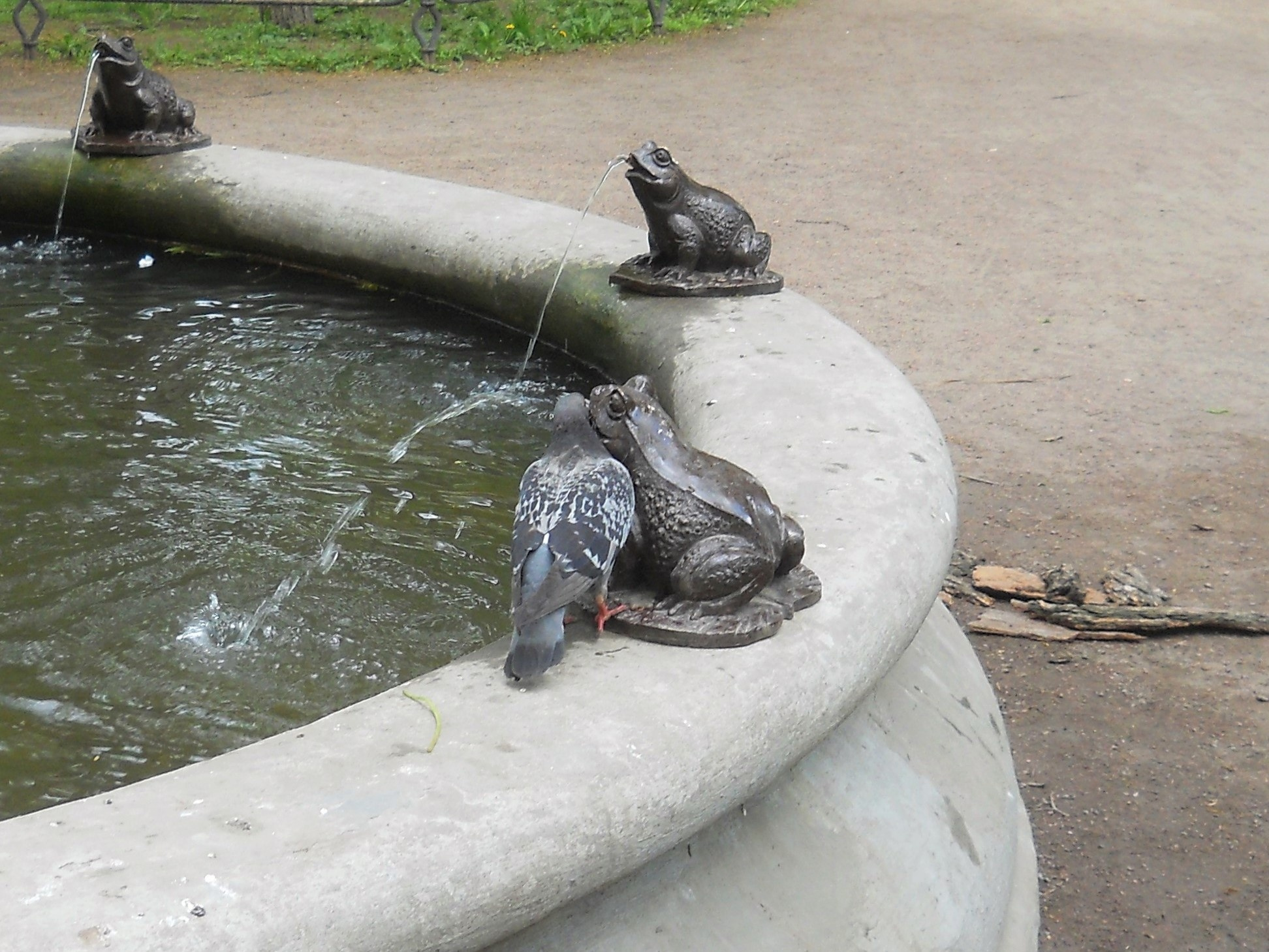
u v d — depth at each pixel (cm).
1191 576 522
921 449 460
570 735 362
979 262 672
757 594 422
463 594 476
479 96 929
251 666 460
